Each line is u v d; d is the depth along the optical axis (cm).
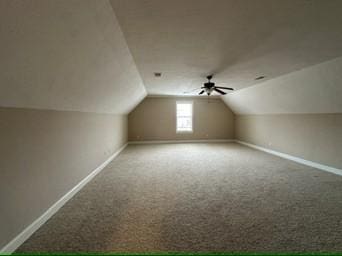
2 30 101
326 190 278
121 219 202
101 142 396
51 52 144
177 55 258
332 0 140
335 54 254
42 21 116
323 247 157
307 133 423
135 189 288
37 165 187
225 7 149
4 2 91
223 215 209
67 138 250
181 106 783
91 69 215
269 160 472
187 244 162
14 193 157
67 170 249
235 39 209
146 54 255
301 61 283
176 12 156
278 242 164
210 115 779
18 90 146
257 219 201
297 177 340
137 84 421
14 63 123
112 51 216
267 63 295
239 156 521
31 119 178
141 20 168
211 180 327
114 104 425
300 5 147
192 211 219
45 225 190
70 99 233
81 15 136
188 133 773
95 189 288
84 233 177
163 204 237
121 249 156
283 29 187
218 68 320
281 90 423
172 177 345
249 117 680
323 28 185
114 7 148
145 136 751
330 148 368
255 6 148
